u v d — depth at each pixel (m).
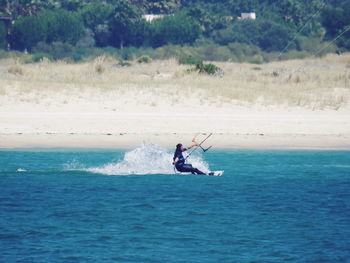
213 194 63.25
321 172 76.06
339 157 87.38
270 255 45.38
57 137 96.12
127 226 51.75
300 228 51.94
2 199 59.88
